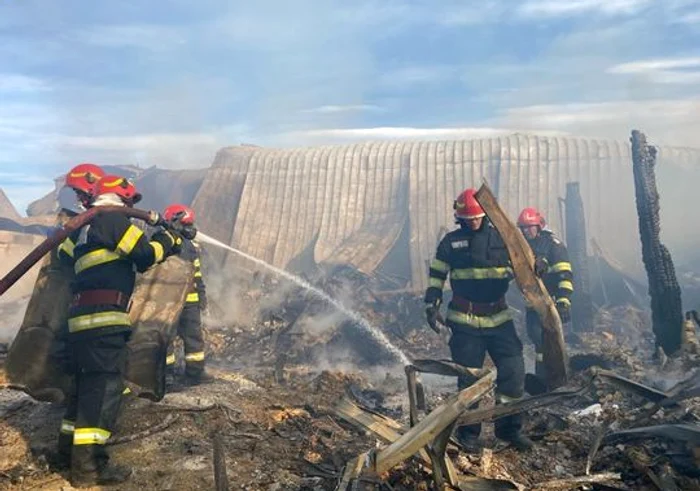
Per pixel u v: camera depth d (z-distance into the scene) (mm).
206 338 8898
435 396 6070
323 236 17188
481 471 3707
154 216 3807
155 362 4246
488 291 4426
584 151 16062
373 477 3279
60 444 3848
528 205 15875
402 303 10969
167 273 4488
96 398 3586
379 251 15586
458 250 4488
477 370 4242
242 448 4129
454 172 16844
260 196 18469
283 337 8883
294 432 4508
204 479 3676
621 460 3863
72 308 3652
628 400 5344
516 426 4238
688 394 4391
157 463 3895
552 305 4348
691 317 6723
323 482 3609
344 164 18125
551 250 5758
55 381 3938
